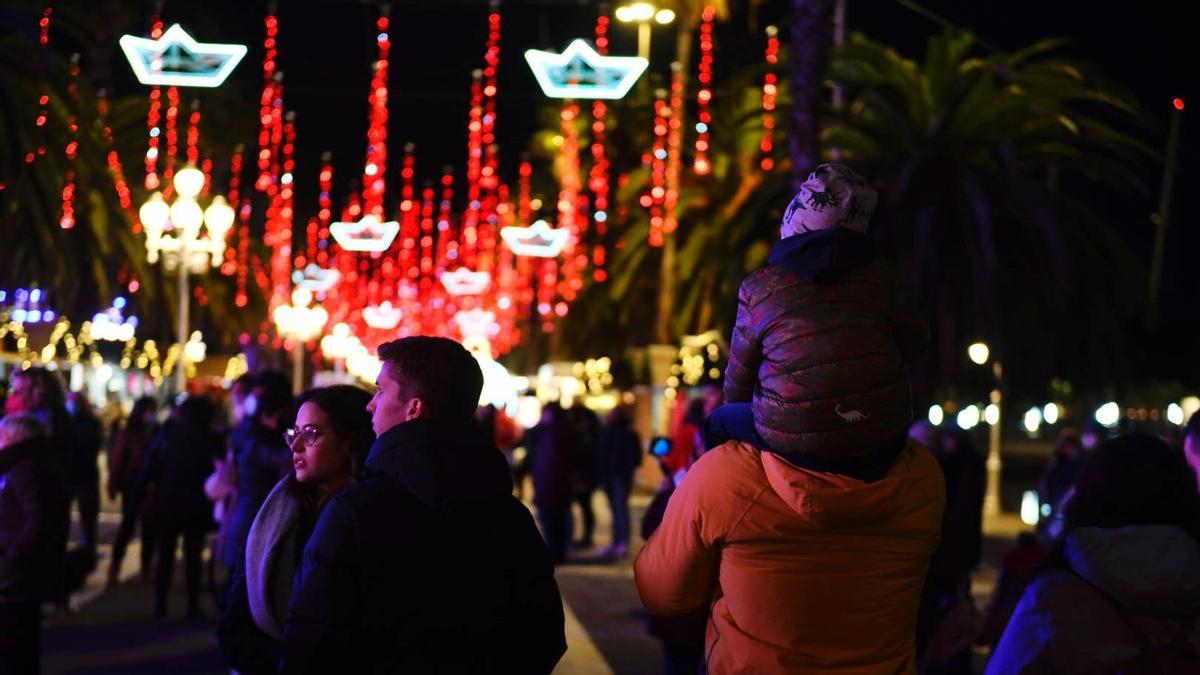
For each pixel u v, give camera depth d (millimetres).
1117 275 20031
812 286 3145
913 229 18250
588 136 40188
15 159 19094
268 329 55281
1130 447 4230
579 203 42000
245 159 49406
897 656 3193
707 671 3273
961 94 18969
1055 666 4062
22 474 7109
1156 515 4195
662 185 33062
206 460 12945
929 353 18641
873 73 19688
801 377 3068
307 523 4820
